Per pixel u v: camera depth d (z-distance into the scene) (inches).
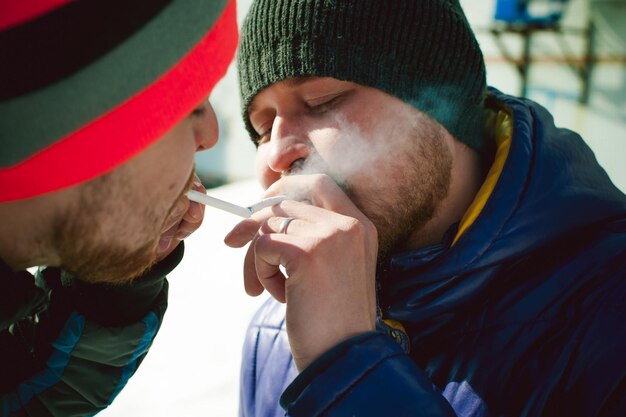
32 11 20.1
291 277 31.2
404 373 28.5
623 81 185.0
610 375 30.1
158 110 23.6
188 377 92.0
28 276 28.3
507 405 32.3
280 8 36.6
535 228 34.4
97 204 26.0
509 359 33.2
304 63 36.3
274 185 36.8
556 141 38.5
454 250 34.9
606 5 183.2
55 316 38.2
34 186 23.4
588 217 35.5
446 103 38.5
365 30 35.9
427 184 38.1
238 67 41.0
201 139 30.2
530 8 193.8
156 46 22.6
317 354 30.1
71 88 21.1
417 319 36.4
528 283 34.9
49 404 37.2
